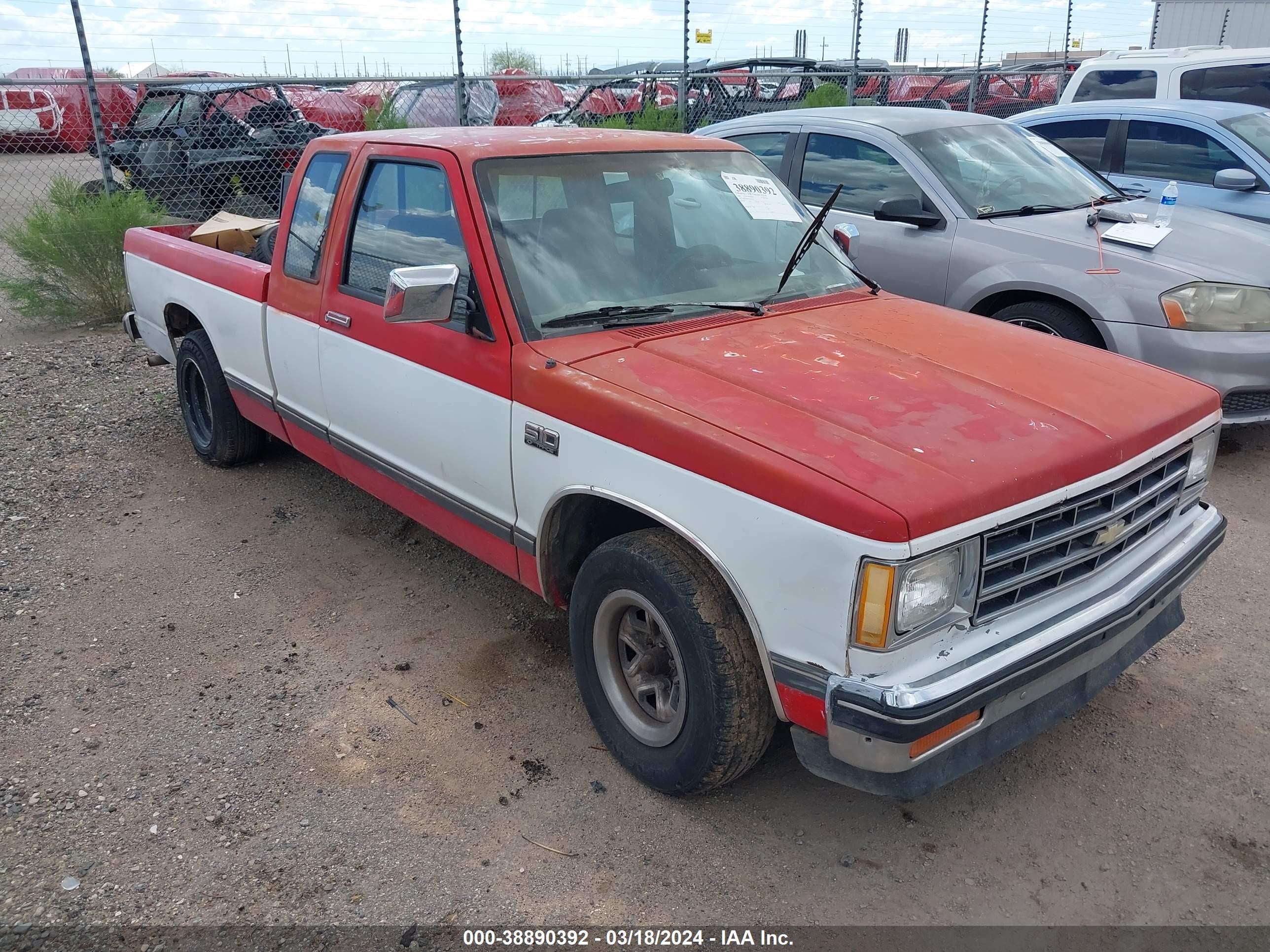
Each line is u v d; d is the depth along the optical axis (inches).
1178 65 355.6
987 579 94.9
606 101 594.6
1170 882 105.7
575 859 109.3
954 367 119.0
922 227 234.1
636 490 108.0
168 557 181.6
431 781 122.0
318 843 111.7
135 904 103.1
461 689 141.2
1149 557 115.7
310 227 168.1
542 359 120.9
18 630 156.9
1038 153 257.1
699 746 107.7
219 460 219.6
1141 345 204.1
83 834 113.0
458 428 134.4
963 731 96.1
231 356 196.4
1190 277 200.4
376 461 156.8
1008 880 106.3
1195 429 116.1
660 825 114.3
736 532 97.7
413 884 105.8
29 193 549.0
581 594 120.3
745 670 103.3
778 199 160.1
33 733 131.3
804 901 103.7
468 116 505.7
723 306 133.9
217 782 121.8
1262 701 136.4
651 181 147.0
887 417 103.7
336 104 502.0
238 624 158.7
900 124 249.4
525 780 122.1
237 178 443.8
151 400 271.4
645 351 121.0
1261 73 339.3
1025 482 94.9
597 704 123.8
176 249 213.8
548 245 133.0
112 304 360.8
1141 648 118.3
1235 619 157.2
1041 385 115.1
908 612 89.0
